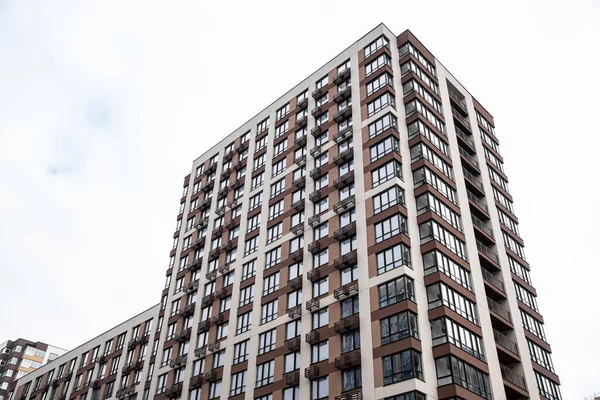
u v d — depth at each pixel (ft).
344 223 178.19
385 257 158.71
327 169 197.16
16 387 312.09
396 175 171.83
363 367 144.15
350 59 220.23
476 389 141.28
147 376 223.30
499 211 211.82
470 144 215.51
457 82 233.76
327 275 171.83
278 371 167.02
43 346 423.64
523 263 205.77
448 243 167.02
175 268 242.37
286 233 198.90
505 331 176.86
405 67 207.00
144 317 254.27
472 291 164.86
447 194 182.19
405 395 132.26
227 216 232.32
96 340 277.03
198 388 189.88
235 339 189.16
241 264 208.64
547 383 174.81
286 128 232.32
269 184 221.66
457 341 145.59
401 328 142.92
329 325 160.86
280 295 184.14
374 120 191.31
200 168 272.10
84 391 257.34
